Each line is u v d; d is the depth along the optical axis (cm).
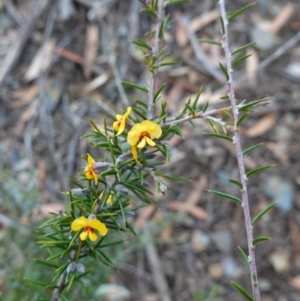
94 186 120
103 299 258
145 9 134
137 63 315
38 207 240
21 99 312
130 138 99
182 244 281
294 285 271
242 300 268
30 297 201
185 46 324
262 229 282
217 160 298
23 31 325
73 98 312
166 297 269
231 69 117
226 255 279
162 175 117
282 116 309
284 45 327
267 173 294
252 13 336
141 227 276
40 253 218
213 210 288
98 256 126
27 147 299
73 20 328
